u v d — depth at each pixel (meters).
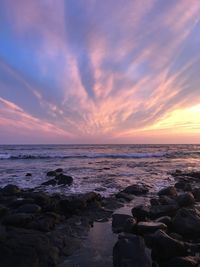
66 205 11.45
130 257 6.24
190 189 16.67
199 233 8.16
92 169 26.94
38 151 57.38
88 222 10.08
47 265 6.59
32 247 6.77
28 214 9.71
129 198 14.02
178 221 8.55
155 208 10.32
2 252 6.37
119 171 25.47
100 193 15.69
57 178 19.42
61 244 7.83
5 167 28.80
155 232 7.55
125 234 8.02
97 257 7.20
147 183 19.00
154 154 48.72
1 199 13.43
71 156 44.00
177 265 6.30
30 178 21.38
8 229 8.23
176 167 29.41
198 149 77.00
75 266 6.72
